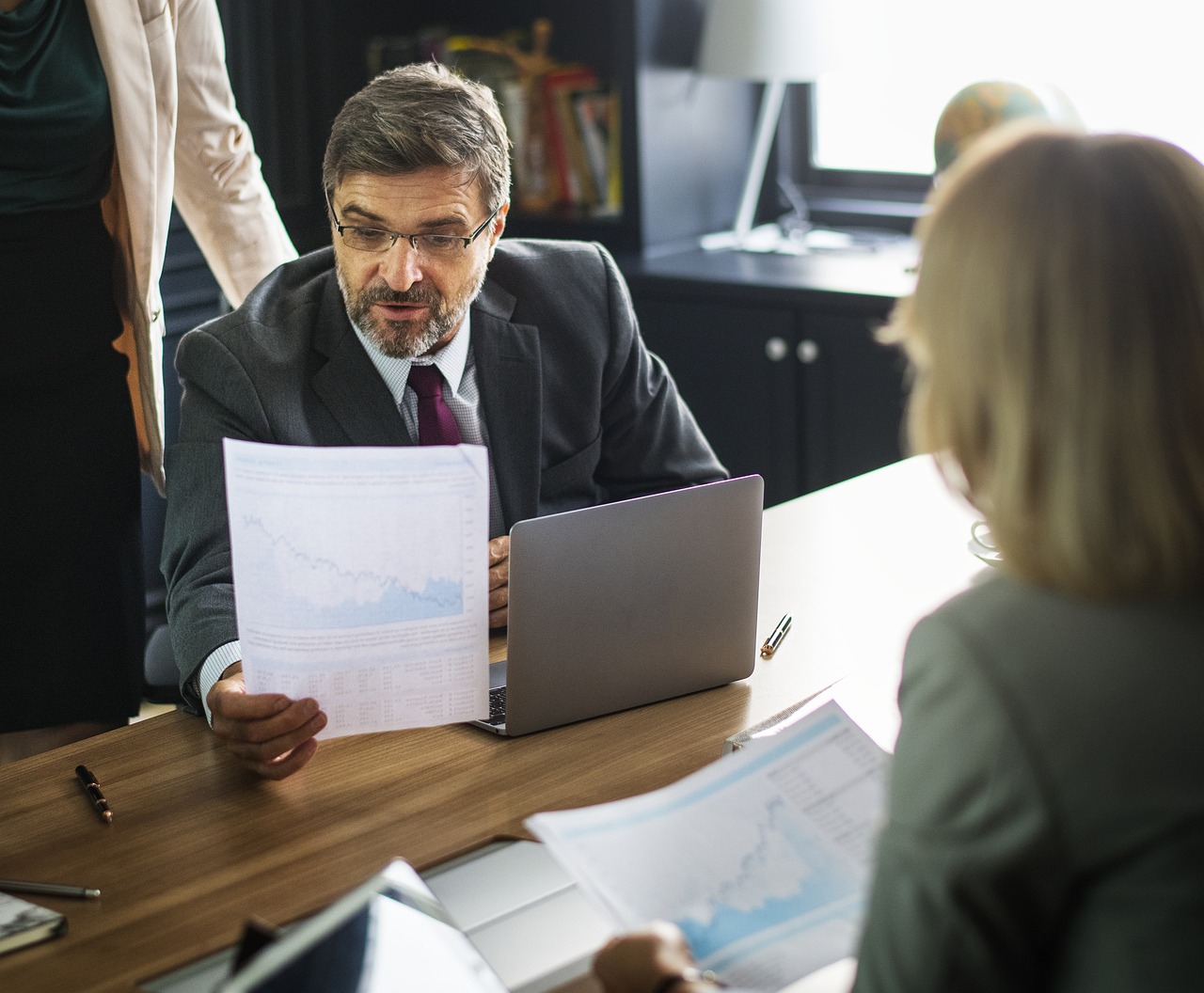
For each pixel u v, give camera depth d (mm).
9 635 2248
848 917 1090
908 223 3707
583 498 1959
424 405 1775
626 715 1522
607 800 1346
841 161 3826
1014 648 799
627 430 2000
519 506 1847
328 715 1370
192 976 1100
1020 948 796
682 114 3619
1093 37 3281
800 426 3336
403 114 1633
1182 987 757
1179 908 758
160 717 1544
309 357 1773
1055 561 803
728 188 3803
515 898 1192
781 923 1078
